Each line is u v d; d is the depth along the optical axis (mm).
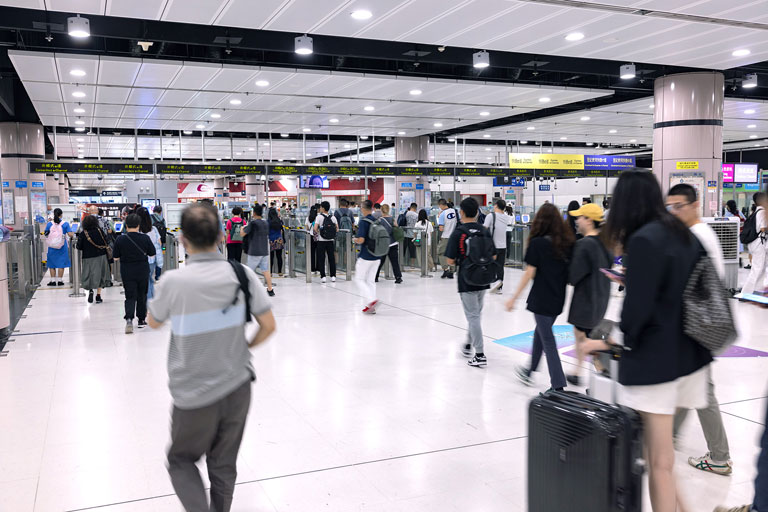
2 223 7277
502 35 9383
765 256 8344
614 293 10484
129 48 11312
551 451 2449
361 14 8297
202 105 15172
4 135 18203
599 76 14883
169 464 2521
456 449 3857
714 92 12812
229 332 2441
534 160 21328
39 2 7660
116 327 7965
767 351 6211
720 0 7871
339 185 32844
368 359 6129
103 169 16547
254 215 10578
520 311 8789
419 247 14594
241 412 2527
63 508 3127
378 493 3273
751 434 3975
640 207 2400
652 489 2387
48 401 4879
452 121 18797
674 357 2275
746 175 21141
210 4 7836
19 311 9273
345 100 14984
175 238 11984
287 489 3324
